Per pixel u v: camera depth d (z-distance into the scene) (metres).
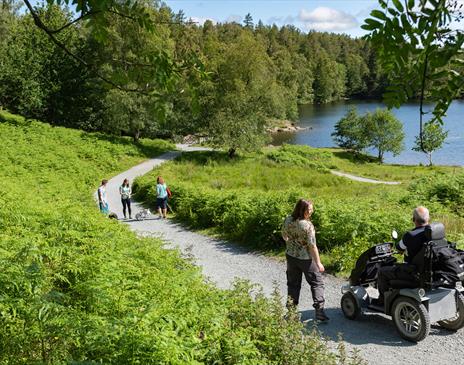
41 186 22.50
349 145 63.38
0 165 27.11
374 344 6.58
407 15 1.44
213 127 44.53
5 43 49.59
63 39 45.72
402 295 6.63
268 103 47.66
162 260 8.48
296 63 122.31
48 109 52.72
